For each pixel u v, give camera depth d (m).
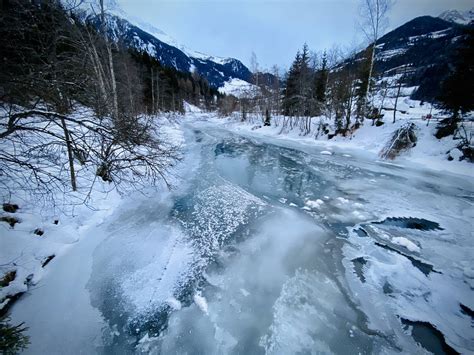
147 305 3.49
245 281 4.10
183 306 3.55
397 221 6.33
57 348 2.77
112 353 2.84
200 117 48.00
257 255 4.78
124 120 5.02
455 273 4.35
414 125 13.53
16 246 3.58
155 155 5.63
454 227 6.02
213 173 9.86
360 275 4.31
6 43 3.09
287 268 4.45
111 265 4.12
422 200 7.73
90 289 3.61
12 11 3.16
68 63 4.08
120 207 6.05
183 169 9.98
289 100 24.50
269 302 3.70
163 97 36.31
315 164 12.20
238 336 3.17
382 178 9.96
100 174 6.75
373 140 15.27
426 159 11.85
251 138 20.86
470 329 3.28
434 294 3.88
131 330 3.14
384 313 3.54
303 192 8.34
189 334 3.16
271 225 5.95
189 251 4.75
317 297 3.81
